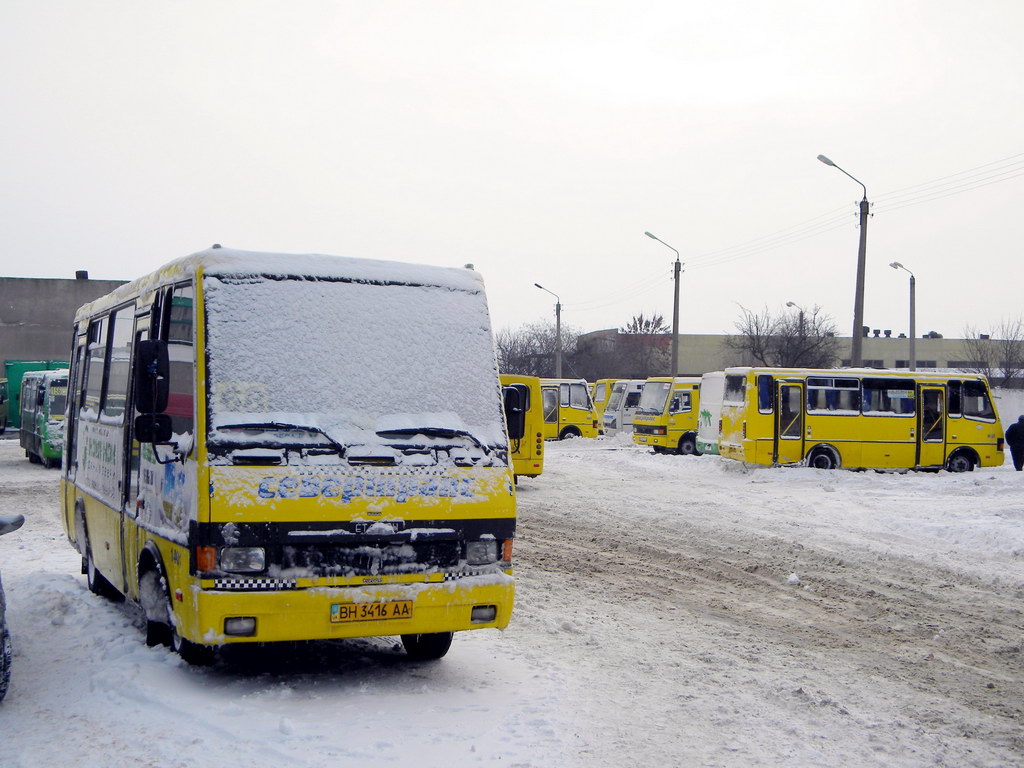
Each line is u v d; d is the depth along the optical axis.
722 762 5.90
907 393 26.81
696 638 9.39
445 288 7.95
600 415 49.25
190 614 6.52
